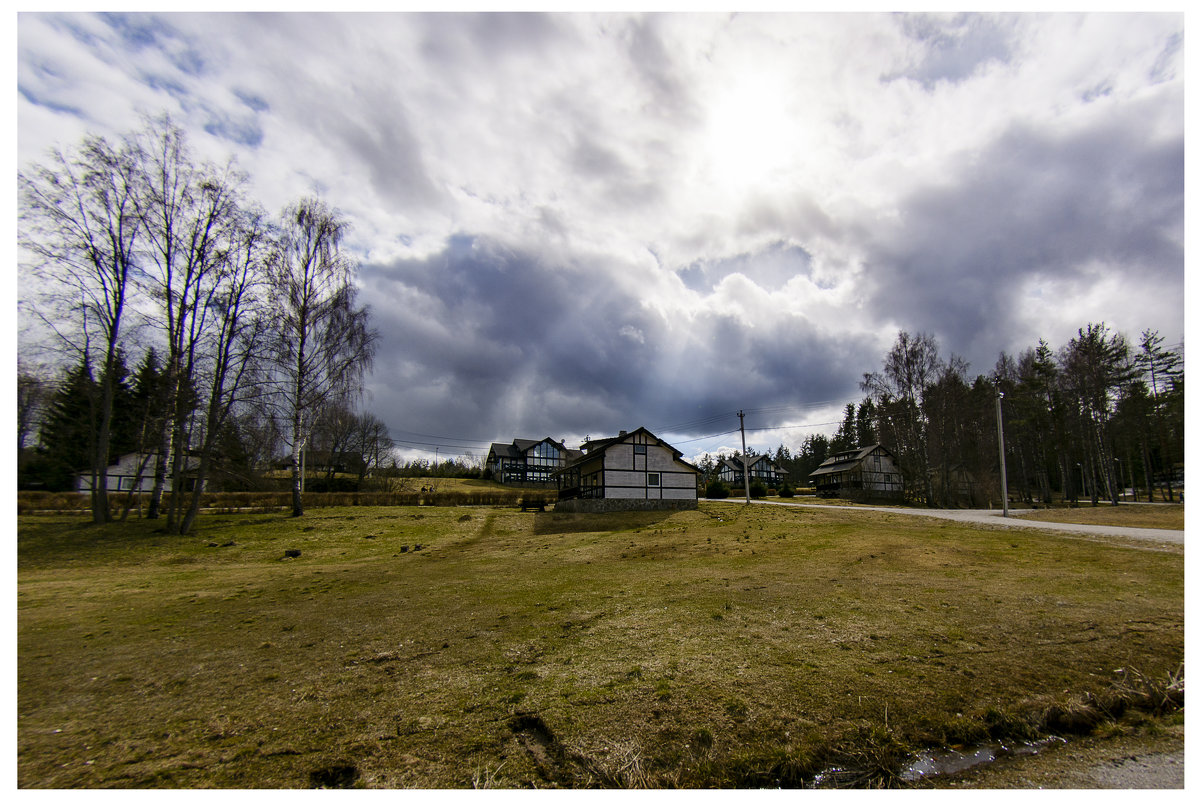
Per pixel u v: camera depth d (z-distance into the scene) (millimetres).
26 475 27891
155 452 22297
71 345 19656
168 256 20875
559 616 7938
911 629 6633
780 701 4699
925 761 3883
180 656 6516
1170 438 36719
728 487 52125
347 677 5633
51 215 18359
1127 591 8438
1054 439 38406
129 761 3941
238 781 3641
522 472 67625
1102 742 4148
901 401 39531
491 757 3936
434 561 15344
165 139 20703
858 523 21656
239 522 22266
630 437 30984
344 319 24922
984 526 19359
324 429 36500
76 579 12867
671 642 6414
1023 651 5797
